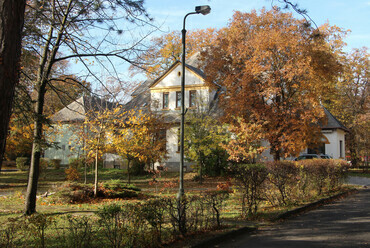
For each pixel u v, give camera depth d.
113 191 15.16
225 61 20.53
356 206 12.55
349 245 6.91
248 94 18.58
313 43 17.19
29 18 9.02
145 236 6.36
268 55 17.41
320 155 28.33
